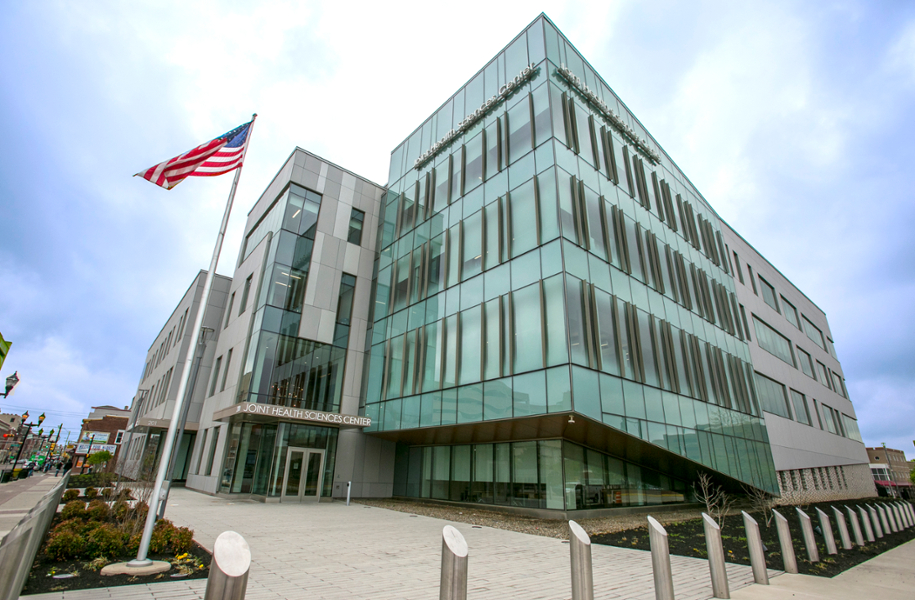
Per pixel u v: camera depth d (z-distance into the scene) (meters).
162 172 10.39
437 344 21.06
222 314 33.22
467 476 20.81
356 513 17.25
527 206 18.61
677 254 24.44
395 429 21.83
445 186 24.17
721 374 23.84
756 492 21.12
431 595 6.62
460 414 18.52
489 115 22.56
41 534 7.40
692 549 11.20
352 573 7.81
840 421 41.56
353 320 26.39
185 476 30.59
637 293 19.73
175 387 32.53
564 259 16.41
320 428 22.81
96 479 28.53
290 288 24.28
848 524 16.81
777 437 28.75
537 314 16.62
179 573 7.34
